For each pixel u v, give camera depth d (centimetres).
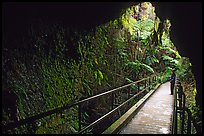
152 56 1891
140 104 1130
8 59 642
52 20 806
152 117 972
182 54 1277
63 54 888
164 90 1828
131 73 1537
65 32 894
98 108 1066
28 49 722
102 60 1178
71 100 866
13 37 663
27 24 707
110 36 1306
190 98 1694
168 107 1170
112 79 1252
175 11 935
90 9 862
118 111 1217
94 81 1052
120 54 1387
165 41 2191
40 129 678
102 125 1052
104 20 1020
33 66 733
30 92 690
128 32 1617
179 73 2144
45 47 798
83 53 1011
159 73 2158
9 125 350
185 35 1000
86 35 1044
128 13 1501
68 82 878
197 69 1016
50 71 800
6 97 607
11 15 636
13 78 647
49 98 758
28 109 662
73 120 849
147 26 1727
